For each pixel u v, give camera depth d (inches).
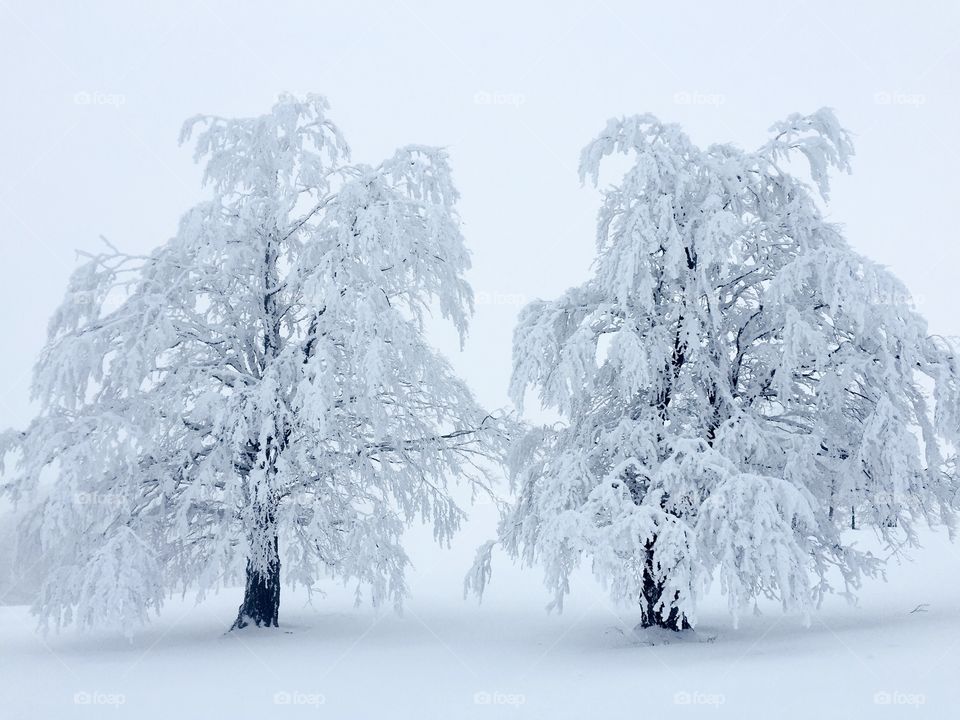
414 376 666.8
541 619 742.5
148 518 600.4
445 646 586.2
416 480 689.0
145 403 597.3
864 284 496.4
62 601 543.5
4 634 693.9
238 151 674.2
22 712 394.9
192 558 652.1
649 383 532.7
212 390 595.2
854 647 438.3
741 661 430.9
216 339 665.0
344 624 708.7
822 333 537.6
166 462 618.5
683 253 544.7
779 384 552.4
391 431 661.9
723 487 450.6
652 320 567.8
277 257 691.4
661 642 548.7
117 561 524.4
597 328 570.3
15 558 609.6
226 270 629.9
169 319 590.2
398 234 609.6
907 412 526.3
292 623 711.7
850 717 298.5
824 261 511.8
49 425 559.5
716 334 569.0
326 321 614.9
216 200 617.9
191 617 786.8
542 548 502.9
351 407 636.1
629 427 538.9
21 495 525.3
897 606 629.6
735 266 585.6
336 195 644.7
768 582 511.8
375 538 605.6
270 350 673.6
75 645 622.2
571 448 572.1
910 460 485.4
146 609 548.4
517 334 575.2
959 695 316.5
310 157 641.0
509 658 529.7
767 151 569.6
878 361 523.2
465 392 694.5
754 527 439.2
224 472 601.0
